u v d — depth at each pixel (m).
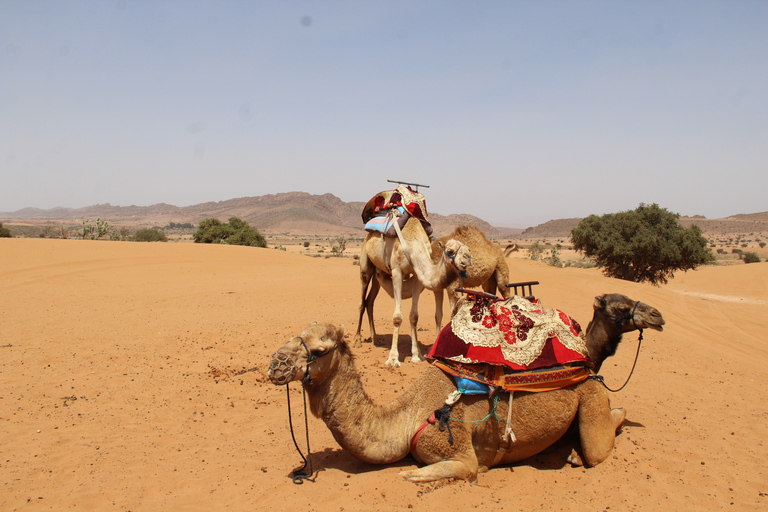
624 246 42.41
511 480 4.82
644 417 6.60
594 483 4.70
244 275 27.52
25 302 17.80
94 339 11.71
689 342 11.91
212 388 8.07
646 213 43.69
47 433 6.31
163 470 5.18
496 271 9.02
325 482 4.72
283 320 13.82
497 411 4.77
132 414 6.98
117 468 5.25
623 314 5.35
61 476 5.08
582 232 45.88
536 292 18.84
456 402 4.73
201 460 5.43
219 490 4.67
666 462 5.15
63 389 8.09
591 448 5.06
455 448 4.67
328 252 109.88
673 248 40.50
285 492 4.56
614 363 9.70
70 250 32.03
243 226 76.38
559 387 4.89
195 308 16.27
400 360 9.45
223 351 10.48
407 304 17.02
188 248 37.31
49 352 10.48
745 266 45.50
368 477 4.70
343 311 15.38
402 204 9.30
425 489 4.44
